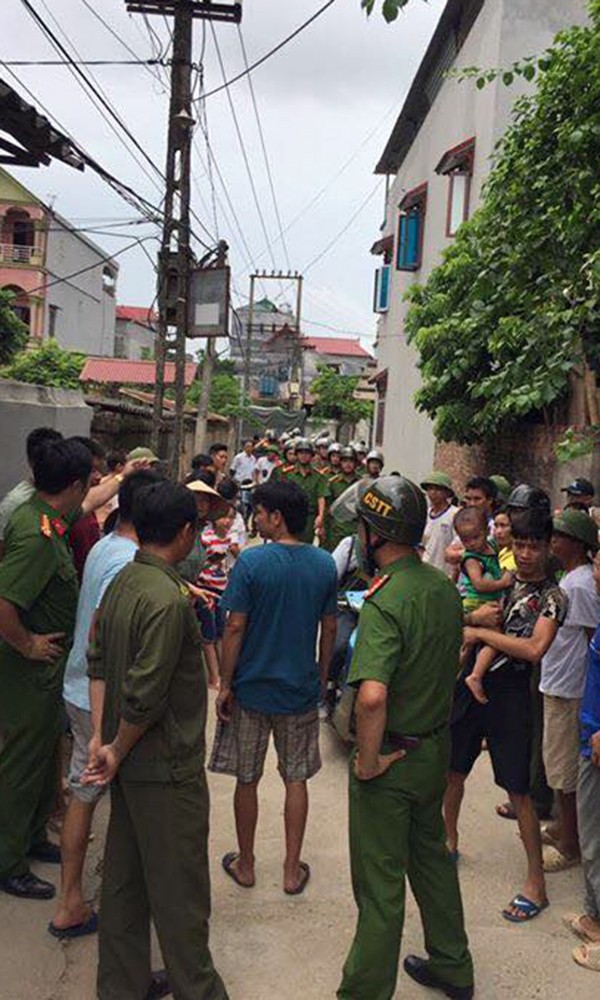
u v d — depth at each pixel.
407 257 16.92
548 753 3.90
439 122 15.52
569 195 5.47
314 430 38.59
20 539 3.31
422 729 2.78
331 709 5.67
